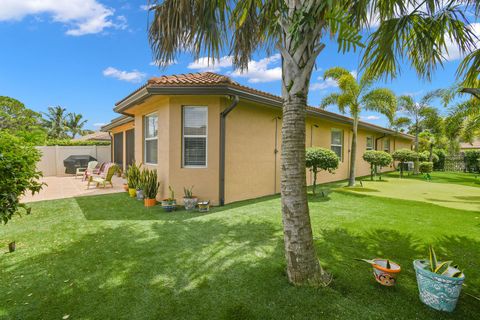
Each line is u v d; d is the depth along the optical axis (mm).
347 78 9688
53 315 2123
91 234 4082
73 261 3104
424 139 19781
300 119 2531
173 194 6074
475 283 2635
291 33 2301
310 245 2582
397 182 11430
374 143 15617
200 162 6438
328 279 2629
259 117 7531
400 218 5035
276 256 3248
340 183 10992
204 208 5672
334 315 2105
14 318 2082
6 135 2902
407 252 3385
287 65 2514
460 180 12477
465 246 3582
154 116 7707
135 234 4090
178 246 3588
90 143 16672
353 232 4168
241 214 5395
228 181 6578
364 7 3379
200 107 6379
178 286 2549
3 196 2760
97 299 2340
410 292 2434
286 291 2441
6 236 3967
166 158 6500
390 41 3412
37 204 6371
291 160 2541
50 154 14398
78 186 9789
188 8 3064
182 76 6902
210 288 2512
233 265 2996
